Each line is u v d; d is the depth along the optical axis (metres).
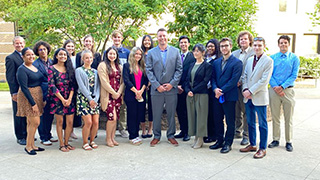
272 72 4.67
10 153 4.61
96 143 5.18
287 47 4.75
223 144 4.93
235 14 6.45
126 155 4.53
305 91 11.67
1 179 3.61
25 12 7.29
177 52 5.01
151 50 5.04
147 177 3.69
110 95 4.90
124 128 5.66
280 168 3.98
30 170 3.91
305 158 4.37
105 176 3.72
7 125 6.50
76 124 5.19
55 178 3.65
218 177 3.68
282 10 15.91
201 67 4.73
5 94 11.17
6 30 14.94
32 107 4.41
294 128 6.13
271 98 4.83
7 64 4.84
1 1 10.57
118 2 6.98
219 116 4.76
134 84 5.02
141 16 7.26
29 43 8.16
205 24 6.42
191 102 4.82
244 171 3.87
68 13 6.68
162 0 7.62
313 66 15.12
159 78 4.96
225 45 4.50
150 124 5.67
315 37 17.03
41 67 4.93
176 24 6.95
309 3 16.03
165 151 4.73
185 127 5.41
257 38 4.38
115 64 5.04
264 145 4.46
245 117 5.04
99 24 7.28
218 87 4.66
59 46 7.73
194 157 4.43
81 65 4.96
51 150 4.78
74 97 4.77
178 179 3.62
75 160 4.30
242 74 4.94
